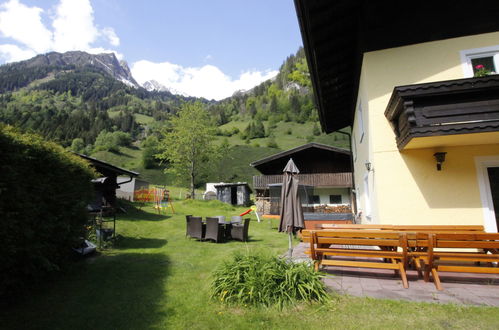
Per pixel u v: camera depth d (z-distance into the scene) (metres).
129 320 3.35
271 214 18.73
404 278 4.08
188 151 28.73
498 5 5.64
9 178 3.60
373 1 5.98
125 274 5.26
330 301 3.62
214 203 23.30
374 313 3.29
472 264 5.11
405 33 5.91
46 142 4.74
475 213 5.17
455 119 4.52
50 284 4.64
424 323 3.01
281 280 3.97
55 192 4.78
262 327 3.10
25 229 3.86
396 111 5.14
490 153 5.23
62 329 3.14
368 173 6.74
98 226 8.61
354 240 4.39
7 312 3.56
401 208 5.45
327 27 6.02
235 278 4.03
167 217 15.46
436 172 5.41
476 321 3.01
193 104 29.47
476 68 5.60
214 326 3.17
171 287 4.54
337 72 8.08
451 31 5.73
